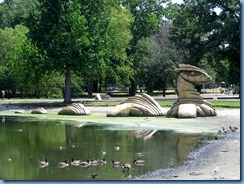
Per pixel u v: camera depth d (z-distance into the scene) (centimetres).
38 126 3475
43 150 2270
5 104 6197
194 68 4103
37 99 8081
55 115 4534
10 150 2281
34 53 5928
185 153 2131
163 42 8450
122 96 9294
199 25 6725
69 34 5828
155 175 1648
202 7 6538
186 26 7131
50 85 7988
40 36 6188
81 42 5812
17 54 6669
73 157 2058
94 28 6156
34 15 6216
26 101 7131
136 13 8856
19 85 8275
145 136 2781
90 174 1681
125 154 2119
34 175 1686
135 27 8531
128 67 7944
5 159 2028
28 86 7831
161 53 8162
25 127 3409
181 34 7162
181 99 4131
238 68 6912
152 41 8500
